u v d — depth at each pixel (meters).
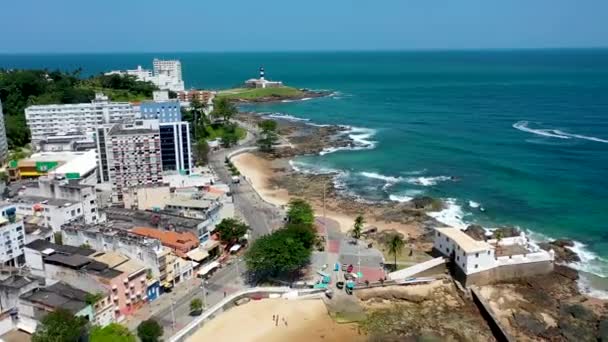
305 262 129.38
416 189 193.75
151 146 181.12
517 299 114.50
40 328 86.25
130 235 118.44
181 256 125.25
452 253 126.25
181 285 118.06
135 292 106.00
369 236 149.50
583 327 103.69
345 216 168.25
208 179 189.00
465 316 109.56
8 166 192.75
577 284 120.56
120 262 109.75
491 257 119.56
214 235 139.38
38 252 109.06
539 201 174.12
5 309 95.44
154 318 103.50
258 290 113.88
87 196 141.38
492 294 116.50
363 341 99.75
